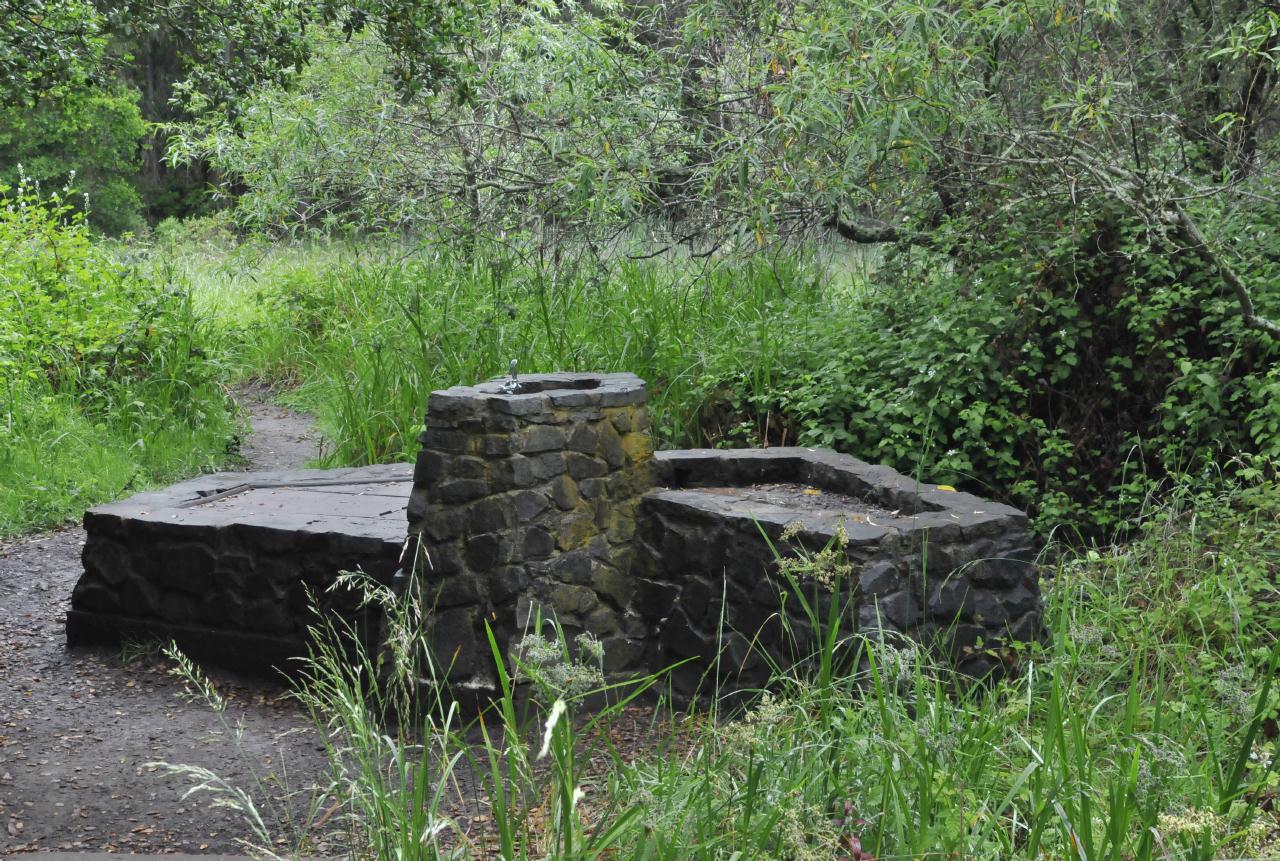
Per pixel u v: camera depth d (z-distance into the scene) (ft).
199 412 33.63
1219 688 12.47
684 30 28.30
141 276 38.60
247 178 37.60
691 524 16.30
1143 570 18.51
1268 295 22.65
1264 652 15.03
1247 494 18.69
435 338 31.14
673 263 33.01
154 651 19.04
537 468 15.98
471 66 28.66
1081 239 23.86
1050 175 24.66
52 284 36.01
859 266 32.09
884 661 12.23
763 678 15.33
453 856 10.49
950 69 22.76
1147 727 13.57
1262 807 12.31
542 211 33.45
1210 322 23.65
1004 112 25.75
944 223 26.61
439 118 34.27
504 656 15.64
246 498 20.48
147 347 34.71
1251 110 26.94
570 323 31.04
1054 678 11.75
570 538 16.24
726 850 10.06
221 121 34.55
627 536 16.87
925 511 16.17
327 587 17.75
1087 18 25.52
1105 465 23.98
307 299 44.60
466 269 34.27
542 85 31.81
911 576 15.06
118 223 91.25
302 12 22.06
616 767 11.30
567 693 10.72
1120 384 23.71
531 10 33.32
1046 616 16.67
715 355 28.58
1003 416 23.80
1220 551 18.21
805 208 28.53
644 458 17.26
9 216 37.24
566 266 32.68
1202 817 9.63
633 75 29.58
